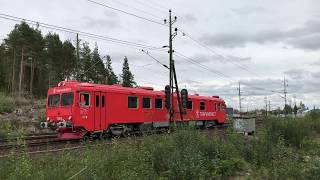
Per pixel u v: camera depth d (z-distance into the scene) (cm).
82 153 1231
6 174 927
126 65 9512
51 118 2309
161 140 1539
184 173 1152
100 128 2316
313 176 1262
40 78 9550
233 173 1382
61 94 2280
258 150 1612
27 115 3956
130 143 1427
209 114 3575
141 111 2648
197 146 1445
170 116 2706
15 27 8600
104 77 9225
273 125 2202
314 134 2670
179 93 3272
